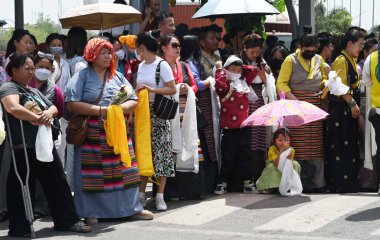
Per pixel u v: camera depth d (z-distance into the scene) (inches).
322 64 501.0
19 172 391.2
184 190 472.1
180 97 459.5
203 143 486.0
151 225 412.2
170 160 445.4
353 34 496.4
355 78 501.7
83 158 411.8
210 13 546.9
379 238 360.2
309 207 439.2
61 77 482.0
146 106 433.7
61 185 401.1
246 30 570.6
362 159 512.4
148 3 589.9
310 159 497.4
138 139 433.7
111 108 403.9
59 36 507.5
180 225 410.3
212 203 463.8
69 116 437.4
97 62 409.1
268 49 605.9
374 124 444.5
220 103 490.6
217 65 483.8
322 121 502.9
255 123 463.5
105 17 553.3
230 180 506.3
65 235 394.0
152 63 442.9
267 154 499.8
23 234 393.1
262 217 419.5
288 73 497.4
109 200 415.2
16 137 387.2
